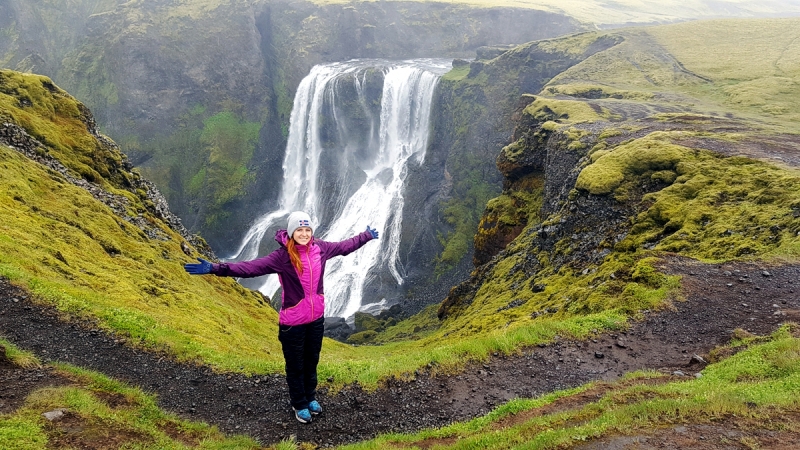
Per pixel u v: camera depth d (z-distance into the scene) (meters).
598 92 84.25
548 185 54.53
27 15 182.25
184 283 29.83
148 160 145.25
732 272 19.88
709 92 80.81
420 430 10.88
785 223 24.27
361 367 13.16
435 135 128.75
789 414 7.82
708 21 125.62
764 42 104.12
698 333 15.42
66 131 43.25
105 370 12.80
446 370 13.27
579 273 32.78
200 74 153.25
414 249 109.06
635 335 15.60
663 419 7.93
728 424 7.58
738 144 41.28
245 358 15.16
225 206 140.50
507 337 15.04
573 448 7.33
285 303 9.75
